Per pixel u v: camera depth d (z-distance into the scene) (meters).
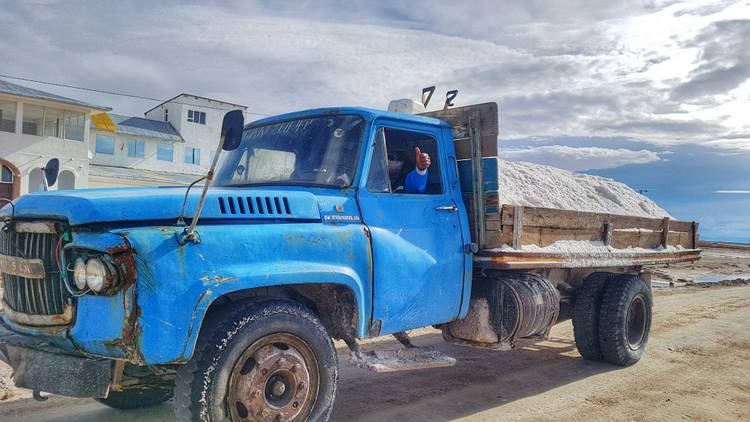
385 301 4.40
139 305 3.14
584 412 5.15
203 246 3.42
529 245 5.72
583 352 6.95
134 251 3.18
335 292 4.31
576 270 6.94
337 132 4.62
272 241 3.73
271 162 4.78
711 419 5.09
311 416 3.80
